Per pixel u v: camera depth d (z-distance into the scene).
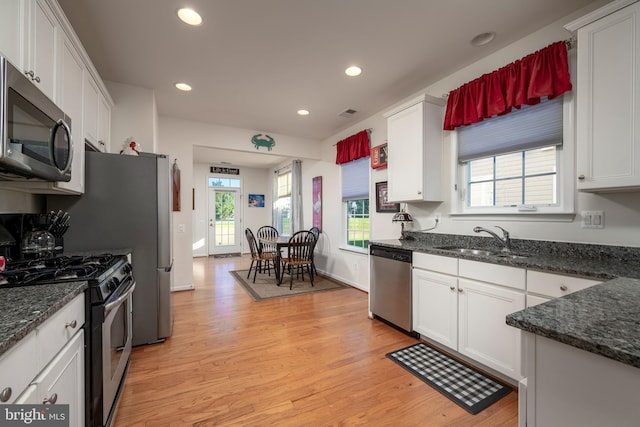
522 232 2.25
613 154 1.55
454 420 1.54
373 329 2.74
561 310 0.82
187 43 2.31
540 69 2.05
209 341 2.48
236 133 4.46
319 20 2.05
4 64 1.00
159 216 2.43
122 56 2.49
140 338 2.37
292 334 2.63
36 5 1.39
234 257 7.43
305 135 4.95
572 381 0.67
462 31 2.18
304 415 1.58
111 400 1.42
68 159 1.56
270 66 2.67
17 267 1.48
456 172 2.74
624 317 0.75
